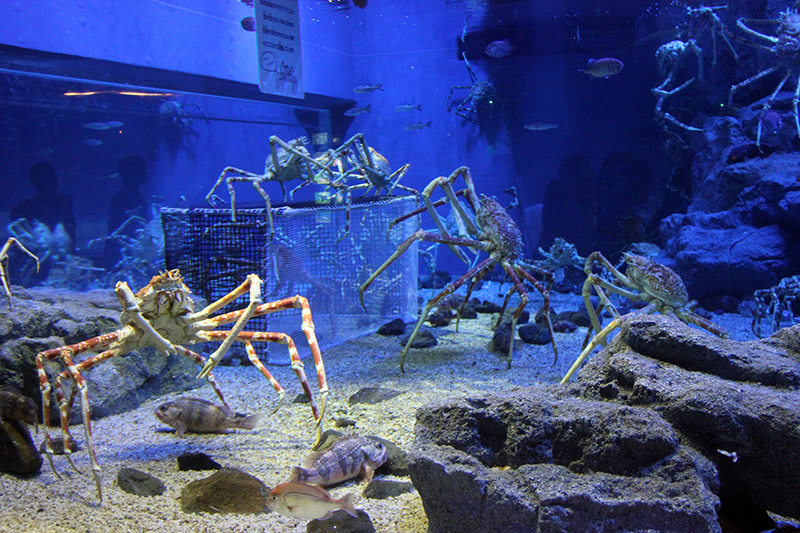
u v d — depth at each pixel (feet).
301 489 6.00
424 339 19.52
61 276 25.59
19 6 17.74
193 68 23.77
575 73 31.53
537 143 33.06
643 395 7.34
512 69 32.86
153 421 12.21
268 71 17.65
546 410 6.82
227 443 10.75
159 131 28.35
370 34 34.47
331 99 33.09
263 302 16.84
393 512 7.53
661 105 28.40
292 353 9.89
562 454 6.62
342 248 20.15
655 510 5.70
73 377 8.63
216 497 7.73
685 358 8.07
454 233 32.32
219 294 17.57
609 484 6.00
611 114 31.12
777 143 25.27
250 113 30.37
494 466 6.79
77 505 7.88
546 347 19.22
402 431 11.12
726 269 23.11
